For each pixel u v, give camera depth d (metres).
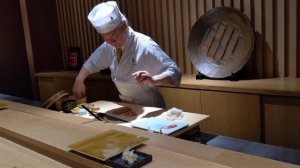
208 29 3.68
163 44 4.27
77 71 5.25
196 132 1.86
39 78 5.42
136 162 0.96
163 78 2.12
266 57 3.47
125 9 4.54
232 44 3.49
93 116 1.97
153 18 4.28
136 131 1.33
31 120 1.51
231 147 3.17
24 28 5.53
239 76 3.46
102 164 1.00
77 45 5.44
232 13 3.47
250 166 0.94
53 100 2.16
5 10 5.59
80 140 1.18
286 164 0.94
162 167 0.95
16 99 5.86
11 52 5.76
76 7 5.25
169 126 1.71
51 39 5.68
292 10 3.21
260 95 2.96
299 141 2.82
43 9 5.53
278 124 2.91
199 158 1.02
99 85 4.43
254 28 3.48
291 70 3.34
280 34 3.33
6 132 1.39
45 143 1.18
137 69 2.38
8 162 1.07
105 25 2.15
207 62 3.66
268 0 3.33
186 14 3.97
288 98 2.79
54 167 1.02
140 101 2.56
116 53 2.50
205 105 3.39
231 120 3.22
